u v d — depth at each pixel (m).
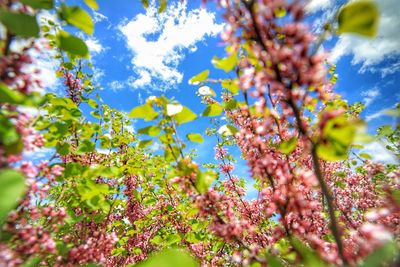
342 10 1.43
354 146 2.73
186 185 2.69
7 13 1.59
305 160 4.07
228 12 2.08
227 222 2.78
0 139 1.70
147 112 2.61
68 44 1.82
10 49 2.04
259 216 5.03
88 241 2.93
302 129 1.74
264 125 2.48
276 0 1.80
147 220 6.68
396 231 2.43
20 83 2.13
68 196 3.87
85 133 3.80
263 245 4.02
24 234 2.30
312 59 1.67
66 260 2.71
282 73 1.75
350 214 5.27
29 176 2.22
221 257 5.34
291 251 2.09
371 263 1.01
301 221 2.53
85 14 1.85
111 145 5.66
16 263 1.93
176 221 6.07
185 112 2.59
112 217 5.73
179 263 0.73
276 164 2.51
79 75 4.88
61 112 3.23
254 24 1.87
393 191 2.52
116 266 6.69
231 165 5.22
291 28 1.73
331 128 1.56
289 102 1.79
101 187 2.97
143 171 4.84
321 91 1.93
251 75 2.09
